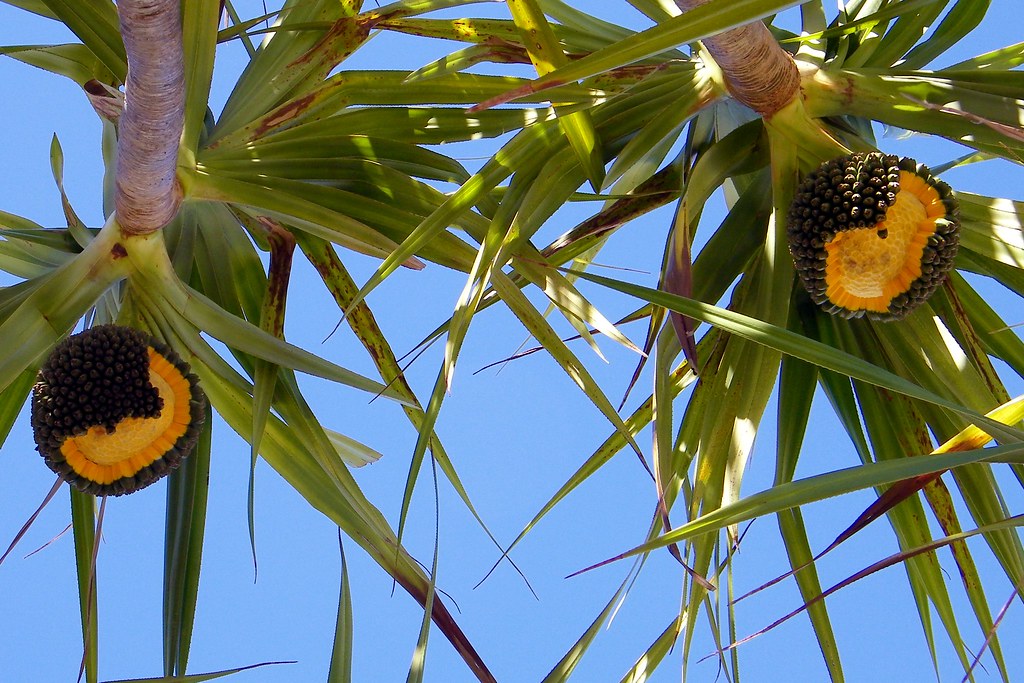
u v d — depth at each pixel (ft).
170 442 9.06
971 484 9.54
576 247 10.07
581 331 9.11
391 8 9.95
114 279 9.29
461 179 9.96
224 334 9.40
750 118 9.84
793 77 9.41
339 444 10.85
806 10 10.28
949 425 9.59
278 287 9.89
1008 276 9.91
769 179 9.75
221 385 9.66
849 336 9.78
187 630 9.59
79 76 10.16
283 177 9.71
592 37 10.19
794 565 9.62
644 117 9.80
